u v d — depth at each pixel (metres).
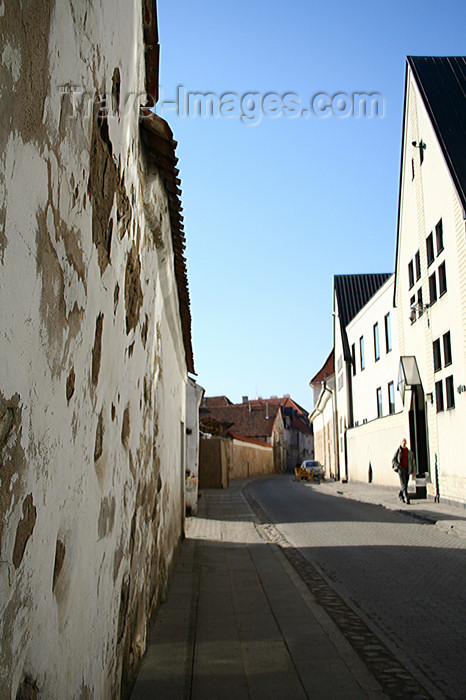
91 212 2.87
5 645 1.78
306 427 109.38
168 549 8.02
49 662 2.20
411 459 20.05
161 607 6.88
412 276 23.84
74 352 2.57
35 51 2.01
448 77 22.27
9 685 1.80
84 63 2.68
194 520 17.00
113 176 3.42
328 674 4.87
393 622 6.44
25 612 1.95
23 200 1.92
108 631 3.42
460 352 18.08
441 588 7.96
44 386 2.14
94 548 3.02
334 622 6.43
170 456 8.54
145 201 4.94
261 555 10.83
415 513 16.80
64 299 2.40
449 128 20.03
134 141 4.25
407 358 23.02
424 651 5.49
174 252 7.13
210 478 32.44
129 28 3.91
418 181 22.38
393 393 27.58
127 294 4.12
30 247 1.98
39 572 2.09
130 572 4.37
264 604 7.20
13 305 1.83
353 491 28.16
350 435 37.22
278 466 79.00
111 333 3.48
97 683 3.08
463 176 18.31
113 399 3.59
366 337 33.00
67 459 2.46
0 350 1.72
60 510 2.36
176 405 10.20
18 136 1.86
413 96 22.81
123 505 4.00
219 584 8.35
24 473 1.93
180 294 8.59
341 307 40.47
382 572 9.11
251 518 17.58
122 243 3.85
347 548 11.52
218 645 5.60
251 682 4.69
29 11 1.95
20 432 1.89
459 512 16.77
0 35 1.72
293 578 8.73
